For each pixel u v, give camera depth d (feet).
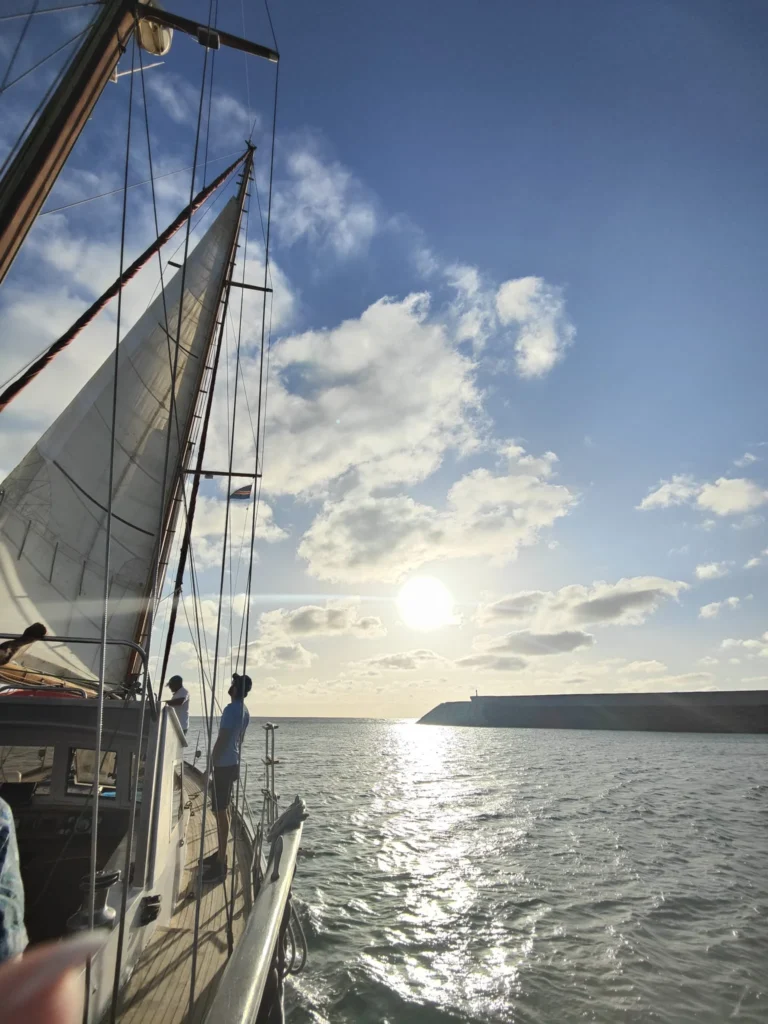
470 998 29.37
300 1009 28.27
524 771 157.79
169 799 15.76
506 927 38.93
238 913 17.13
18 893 5.47
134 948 12.50
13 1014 2.78
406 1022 27.17
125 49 13.80
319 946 35.60
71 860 17.60
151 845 13.74
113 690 28.02
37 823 17.94
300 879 49.90
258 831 21.86
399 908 42.60
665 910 41.91
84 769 18.86
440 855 59.06
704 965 32.91
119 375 32.04
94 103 12.99
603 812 85.87
